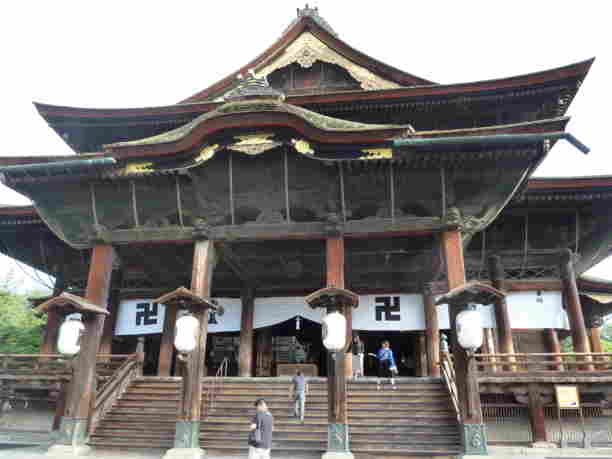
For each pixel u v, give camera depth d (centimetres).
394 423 1443
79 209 1780
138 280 2547
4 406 1998
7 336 3675
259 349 2652
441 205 1606
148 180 1712
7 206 2295
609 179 1978
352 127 1653
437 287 2325
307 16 2648
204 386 1684
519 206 2127
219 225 1719
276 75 2734
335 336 1248
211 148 1636
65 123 2689
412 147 1530
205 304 1450
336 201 1662
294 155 1644
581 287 2539
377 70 2608
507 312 2191
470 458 1205
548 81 2298
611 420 1752
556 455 1492
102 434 1484
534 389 1684
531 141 1463
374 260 2166
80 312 1466
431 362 2198
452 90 2397
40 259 2566
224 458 1338
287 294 2483
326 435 1420
